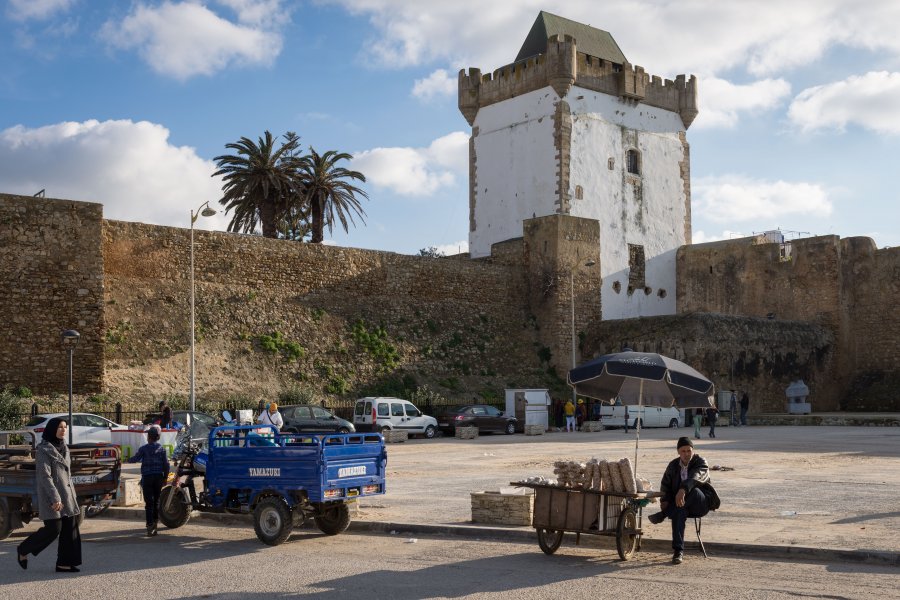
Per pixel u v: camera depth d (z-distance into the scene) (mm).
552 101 54781
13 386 33000
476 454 28156
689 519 13977
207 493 14508
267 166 48281
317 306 43875
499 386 47156
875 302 54000
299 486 13289
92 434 26250
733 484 18391
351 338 43938
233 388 37656
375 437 14445
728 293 57250
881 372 53250
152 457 14492
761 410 49469
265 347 40625
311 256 44156
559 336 50406
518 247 52531
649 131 59062
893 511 14469
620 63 58625
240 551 12852
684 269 59312
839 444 29703
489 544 12984
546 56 54969
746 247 56594
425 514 15266
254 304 41594
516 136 56656
